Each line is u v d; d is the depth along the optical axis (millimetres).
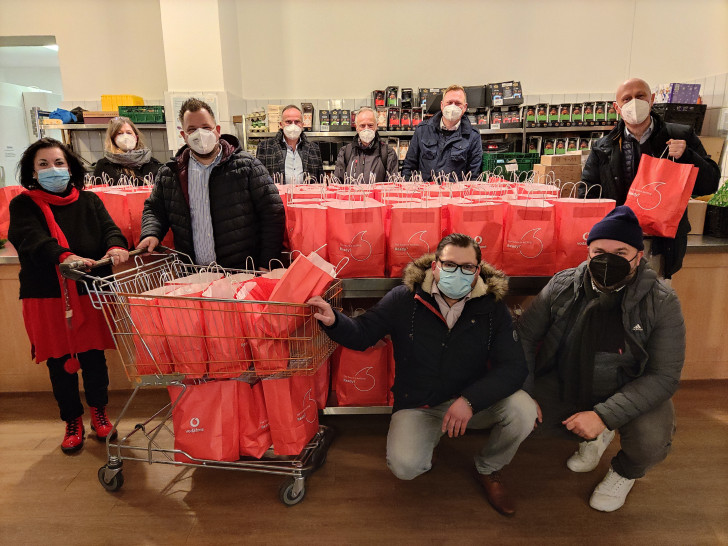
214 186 2086
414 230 1953
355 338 1704
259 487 1859
